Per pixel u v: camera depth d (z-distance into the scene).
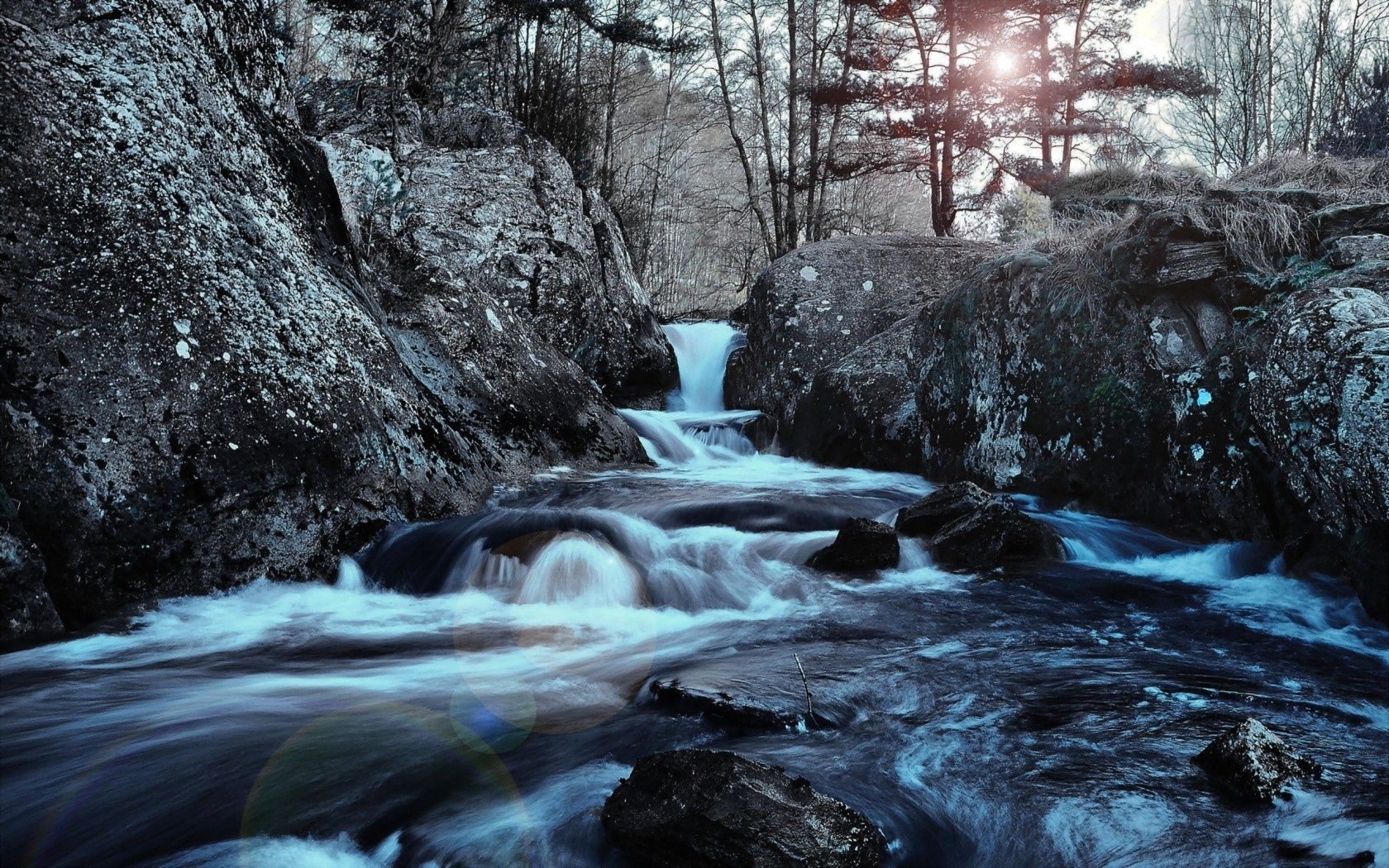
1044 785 3.03
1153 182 8.27
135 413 5.15
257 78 7.58
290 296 6.29
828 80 21.38
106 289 5.28
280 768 3.27
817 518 7.35
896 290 12.32
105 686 4.04
